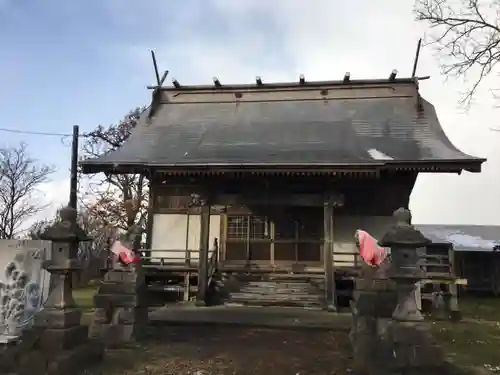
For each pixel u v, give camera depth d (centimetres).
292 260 2023
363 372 766
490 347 1017
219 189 1961
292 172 1727
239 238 2073
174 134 2202
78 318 770
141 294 1042
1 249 1004
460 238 3603
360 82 2409
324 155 1803
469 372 772
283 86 2489
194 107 2508
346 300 1753
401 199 1973
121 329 980
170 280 1959
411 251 687
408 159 1709
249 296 1734
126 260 1026
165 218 2128
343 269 1789
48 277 997
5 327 946
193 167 1773
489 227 4047
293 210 2072
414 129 2059
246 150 1928
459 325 1372
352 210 1986
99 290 1010
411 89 2347
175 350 940
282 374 770
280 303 1669
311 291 1753
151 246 2105
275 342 1033
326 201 1734
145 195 3306
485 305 2119
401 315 671
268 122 2259
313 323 1256
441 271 1811
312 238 2038
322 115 2277
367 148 1877
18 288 974
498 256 3122
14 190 3856
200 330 1173
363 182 1991
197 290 1752
